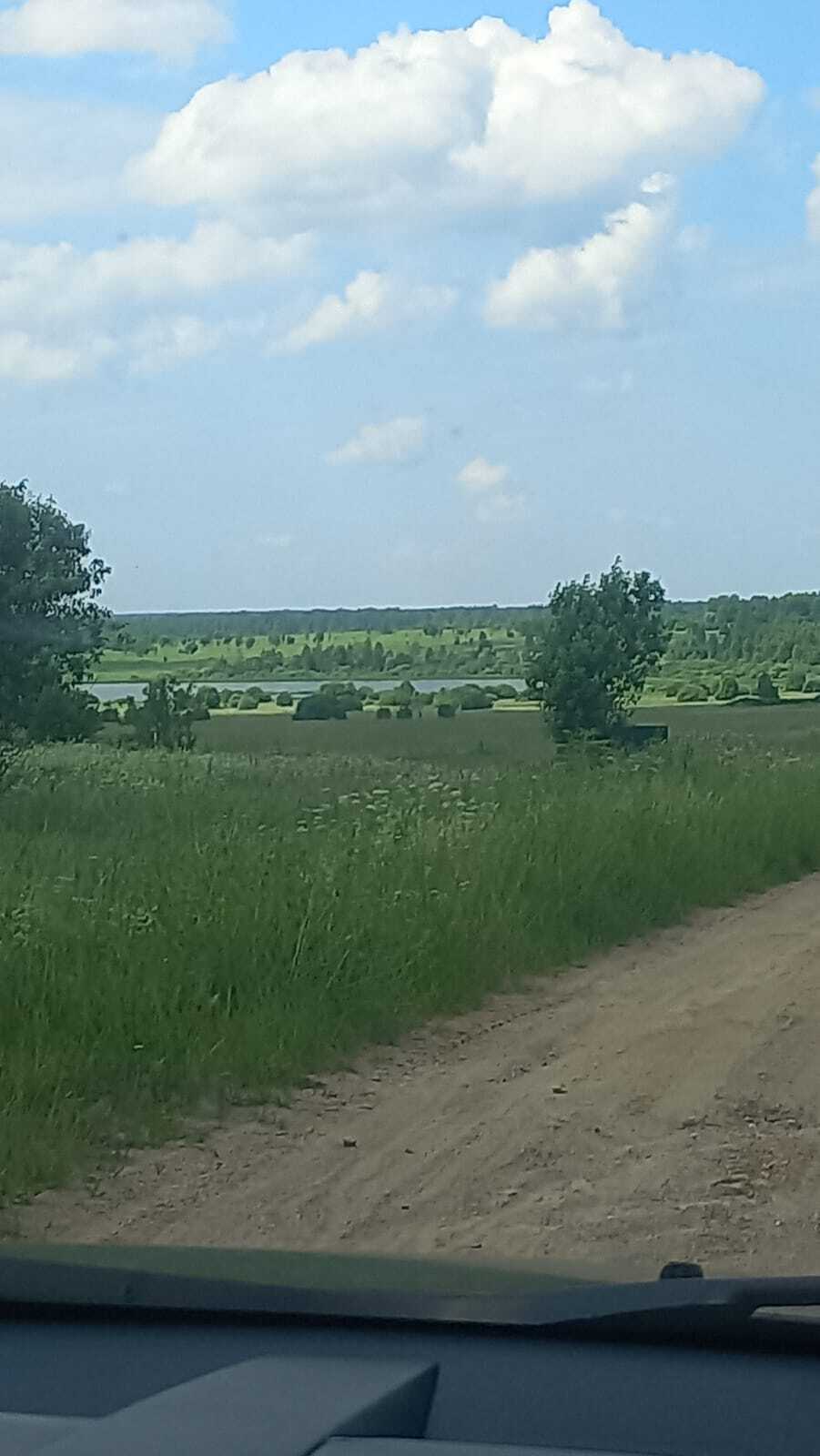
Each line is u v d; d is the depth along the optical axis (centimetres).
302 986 968
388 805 1720
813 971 1248
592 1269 400
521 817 1580
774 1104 849
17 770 2456
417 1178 707
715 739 3822
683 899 1554
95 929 973
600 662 4059
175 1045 844
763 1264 603
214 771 2662
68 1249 407
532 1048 973
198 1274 373
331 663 12181
